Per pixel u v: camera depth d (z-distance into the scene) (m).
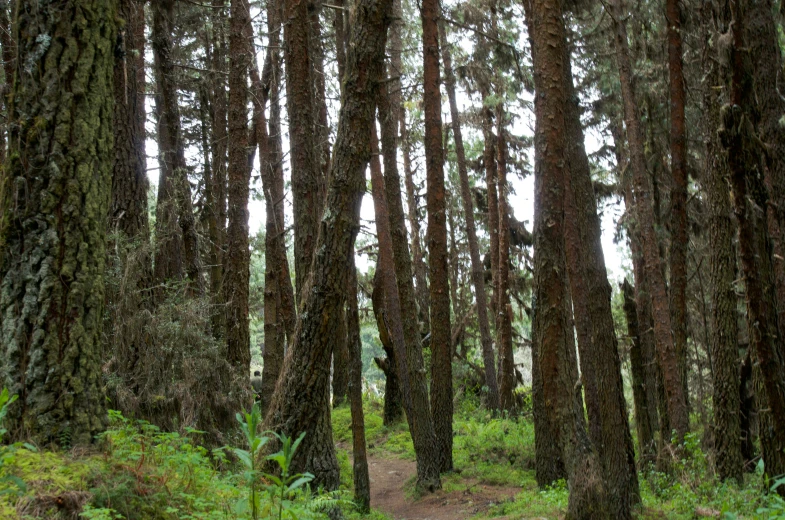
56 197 4.66
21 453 4.13
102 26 5.00
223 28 19.36
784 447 7.71
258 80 16.91
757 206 7.65
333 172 7.72
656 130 15.66
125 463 4.53
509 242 25.06
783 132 9.22
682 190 13.45
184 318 9.23
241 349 12.74
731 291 11.26
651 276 12.67
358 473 10.92
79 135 4.79
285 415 7.64
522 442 15.78
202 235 19.64
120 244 9.26
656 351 12.95
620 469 8.44
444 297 14.23
